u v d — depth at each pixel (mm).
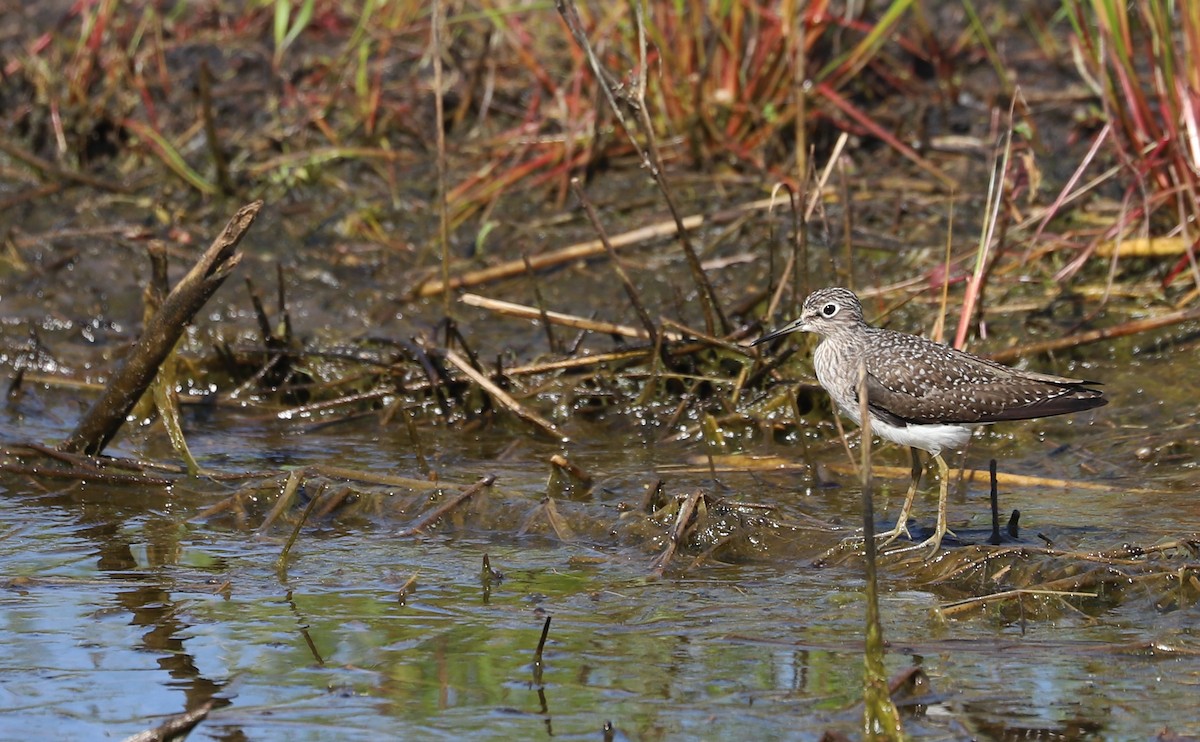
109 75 17859
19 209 16766
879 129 16469
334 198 16938
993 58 17109
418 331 14914
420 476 12297
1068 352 13781
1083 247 14727
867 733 7773
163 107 18125
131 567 10516
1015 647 8828
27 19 19578
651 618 9414
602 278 15523
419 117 17750
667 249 15805
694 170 16812
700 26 16484
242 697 8430
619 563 10414
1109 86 14523
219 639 9234
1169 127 14086
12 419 13789
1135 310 14180
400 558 10625
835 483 12125
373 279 15844
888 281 14945
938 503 11188
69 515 11578
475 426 13664
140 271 16016
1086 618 9281
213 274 11469
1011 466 12422
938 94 17500
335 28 19406
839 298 11570
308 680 8633
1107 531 10633
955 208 15867
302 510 11508
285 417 14016
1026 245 14945
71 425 13711
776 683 8414
